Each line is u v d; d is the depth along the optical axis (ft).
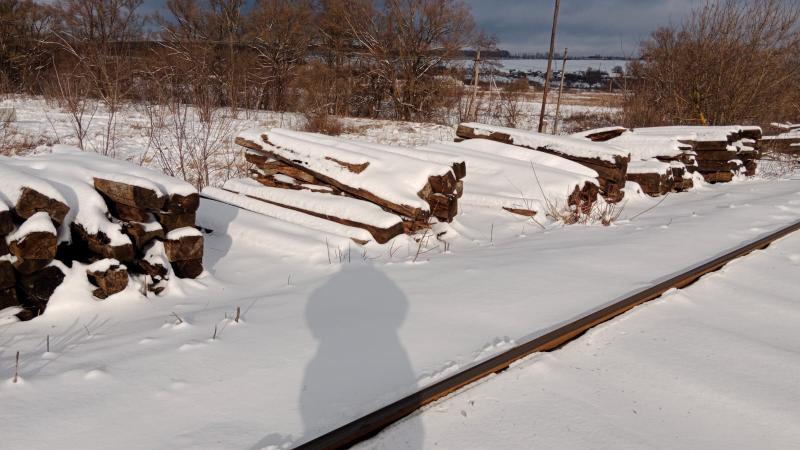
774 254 19.39
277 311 13.33
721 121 65.98
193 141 37.19
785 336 12.57
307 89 83.71
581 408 9.05
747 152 47.50
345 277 16.21
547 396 9.37
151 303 13.99
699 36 67.41
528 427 8.45
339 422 8.34
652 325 12.61
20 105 57.88
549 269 16.99
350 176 22.40
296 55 92.48
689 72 67.77
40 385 9.27
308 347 11.07
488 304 13.83
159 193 14.51
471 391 9.34
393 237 20.42
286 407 8.78
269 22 91.04
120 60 55.06
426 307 13.58
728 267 17.46
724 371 10.55
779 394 9.75
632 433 8.43
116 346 11.00
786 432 8.57
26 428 8.05
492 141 35.86
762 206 29.50
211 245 19.51
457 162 23.79
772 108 67.72
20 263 12.37
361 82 92.58
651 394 9.61
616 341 11.67
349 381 9.68
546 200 27.45
